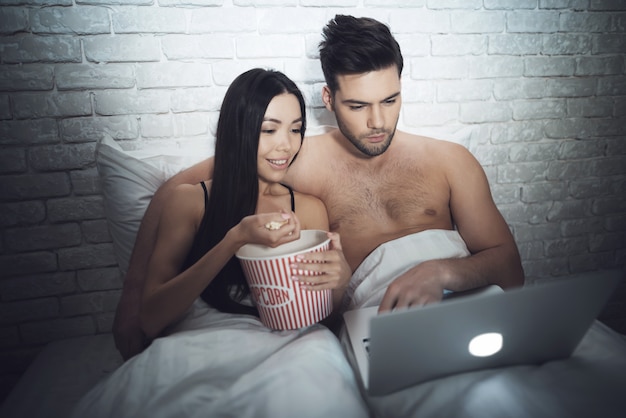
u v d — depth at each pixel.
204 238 1.06
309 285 0.84
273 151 1.06
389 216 1.20
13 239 1.19
